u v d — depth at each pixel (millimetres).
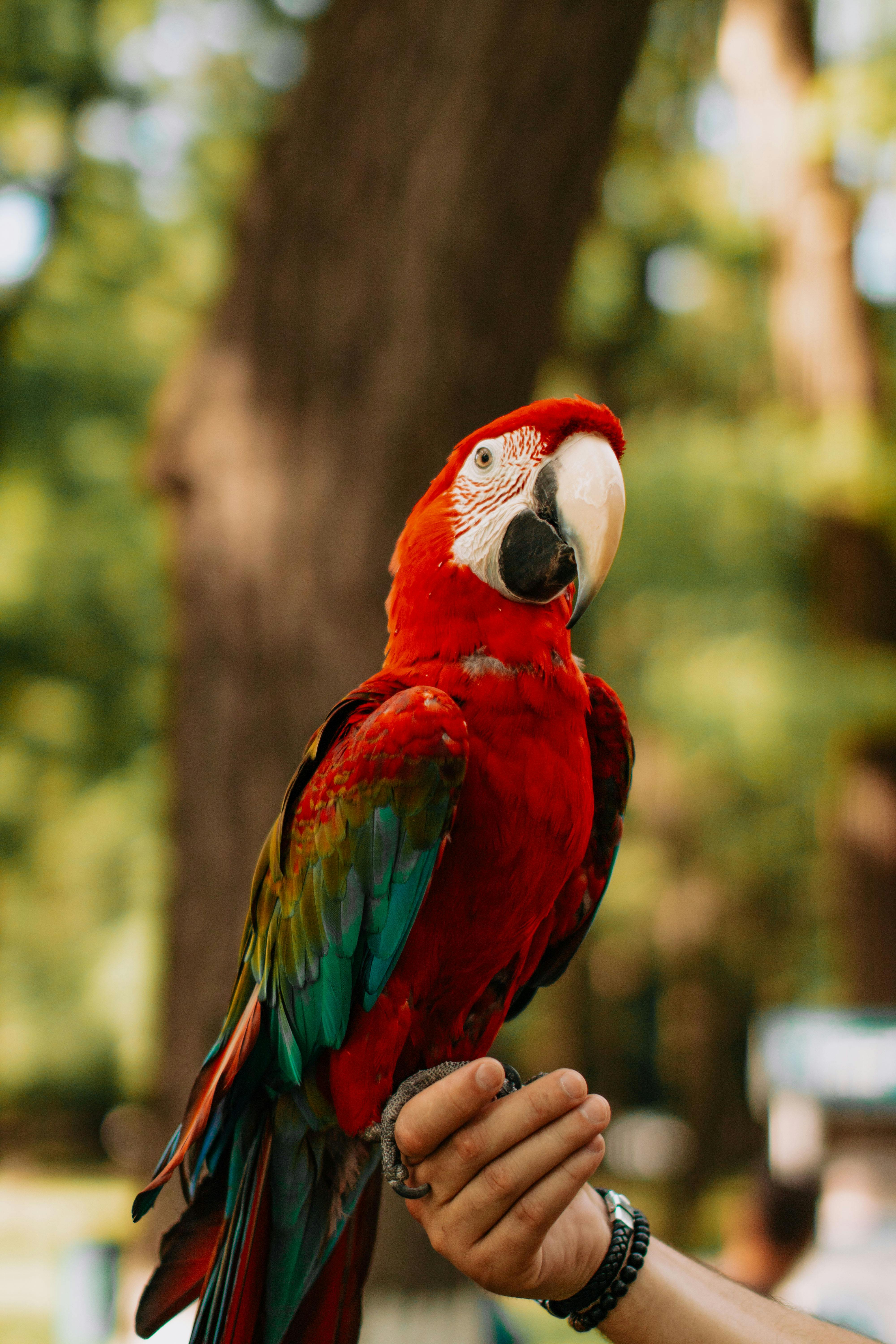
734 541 10938
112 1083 16906
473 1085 1675
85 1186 18750
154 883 14055
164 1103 4758
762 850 14438
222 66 11445
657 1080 21297
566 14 4723
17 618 12125
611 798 2369
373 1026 2094
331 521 4828
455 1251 1755
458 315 4840
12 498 11852
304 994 2172
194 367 5043
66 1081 16875
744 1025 17391
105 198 12047
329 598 4809
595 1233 1919
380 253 4820
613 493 2182
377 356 4832
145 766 13414
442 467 4902
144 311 11977
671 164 11789
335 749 2256
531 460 2232
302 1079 2166
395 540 4863
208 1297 2170
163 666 12023
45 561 11758
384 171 4812
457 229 4797
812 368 10250
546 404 2285
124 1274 4770
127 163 12133
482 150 4773
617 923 15562
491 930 2125
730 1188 17859
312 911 2168
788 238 10430
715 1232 15398
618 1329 1905
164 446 5039
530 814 2072
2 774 13375
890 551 10102
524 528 2188
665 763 13469
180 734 4969
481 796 2074
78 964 15695
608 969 17281
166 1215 4680
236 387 4914
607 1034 18234
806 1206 5031
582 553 2154
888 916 9938
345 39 4840
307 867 2189
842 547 10180
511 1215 1715
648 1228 1974
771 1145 5895
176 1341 4676
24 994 15906
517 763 2080
